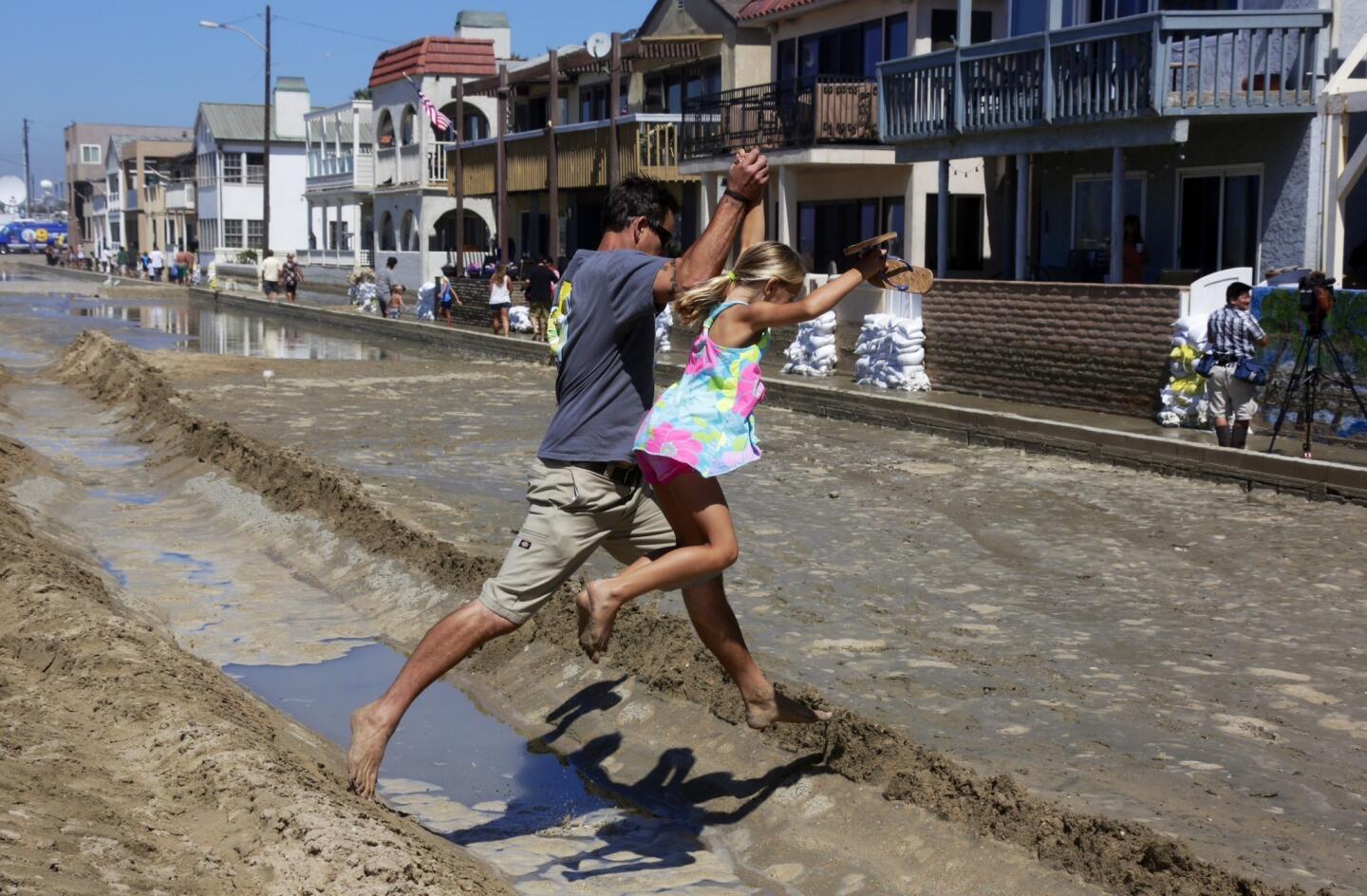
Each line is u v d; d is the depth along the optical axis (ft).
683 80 117.50
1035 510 40.34
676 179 111.55
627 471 16.52
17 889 11.39
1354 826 17.52
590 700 23.20
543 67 126.41
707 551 16.08
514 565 16.56
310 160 207.00
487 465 48.60
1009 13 72.54
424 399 70.79
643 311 16.26
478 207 159.43
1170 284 61.16
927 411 58.03
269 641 28.02
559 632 25.64
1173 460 46.62
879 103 74.95
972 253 86.99
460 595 29.07
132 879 12.72
